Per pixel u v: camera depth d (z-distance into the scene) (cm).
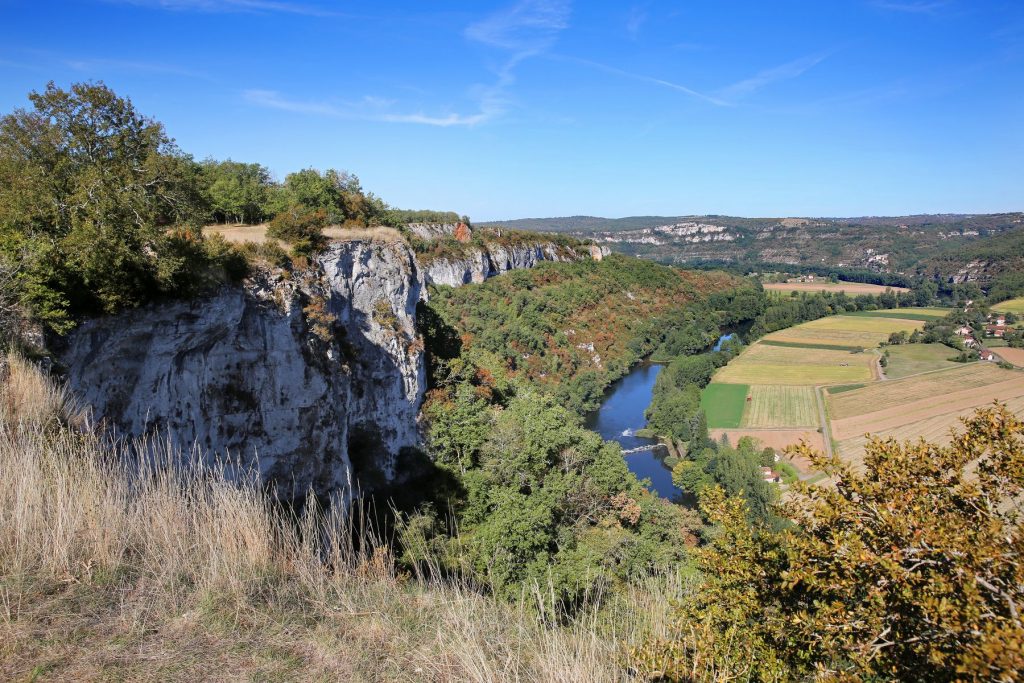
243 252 2358
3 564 598
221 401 2095
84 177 1727
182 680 484
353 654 553
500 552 1688
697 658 681
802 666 712
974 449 682
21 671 465
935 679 576
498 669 567
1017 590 530
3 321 1327
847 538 658
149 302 1795
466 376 4072
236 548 668
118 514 680
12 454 729
